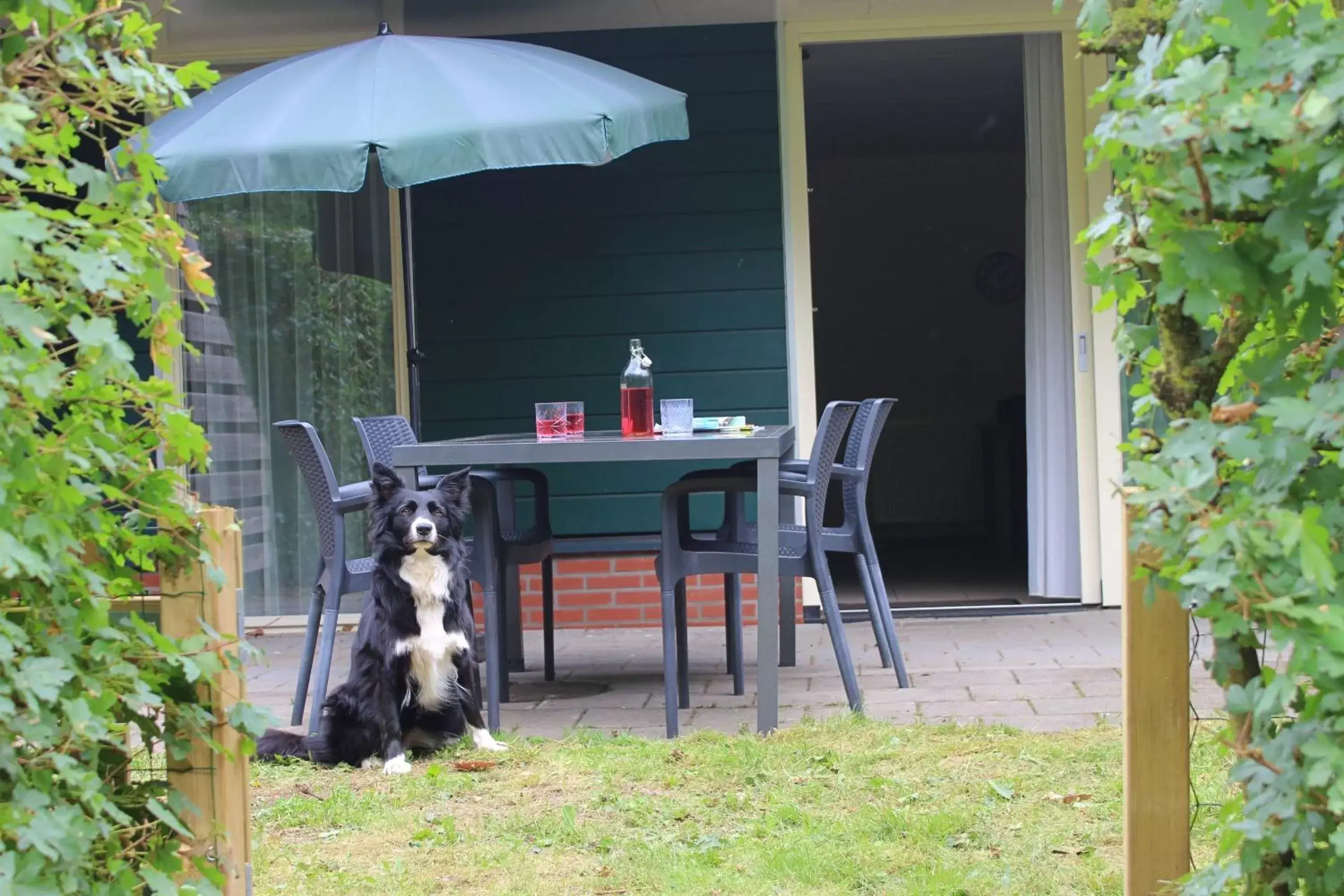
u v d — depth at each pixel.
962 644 6.01
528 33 6.67
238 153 4.57
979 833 3.28
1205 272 1.69
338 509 4.88
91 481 2.05
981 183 12.38
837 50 7.72
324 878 3.16
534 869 3.19
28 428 1.71
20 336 1.74
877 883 3.00
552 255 6.76
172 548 2.14
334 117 4.68
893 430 11.94
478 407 6.80
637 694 5.29
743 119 6.67
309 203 6.89
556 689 5.47
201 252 6.70
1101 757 3.88
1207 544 1.62
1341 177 1.58
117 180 1.95
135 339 6.64
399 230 6.83
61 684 1.72
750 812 3.58
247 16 6.28
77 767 1.78
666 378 6.74
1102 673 5.18
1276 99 1.63
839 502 11.59
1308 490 1.74
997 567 8.86
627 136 4.75
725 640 6.45
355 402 6.91
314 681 5.40
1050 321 6.72
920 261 12.53
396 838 3.48
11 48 1.81
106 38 1.94
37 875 1.65
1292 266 1.66
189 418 2.03
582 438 5.00
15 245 1.54
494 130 4.58
